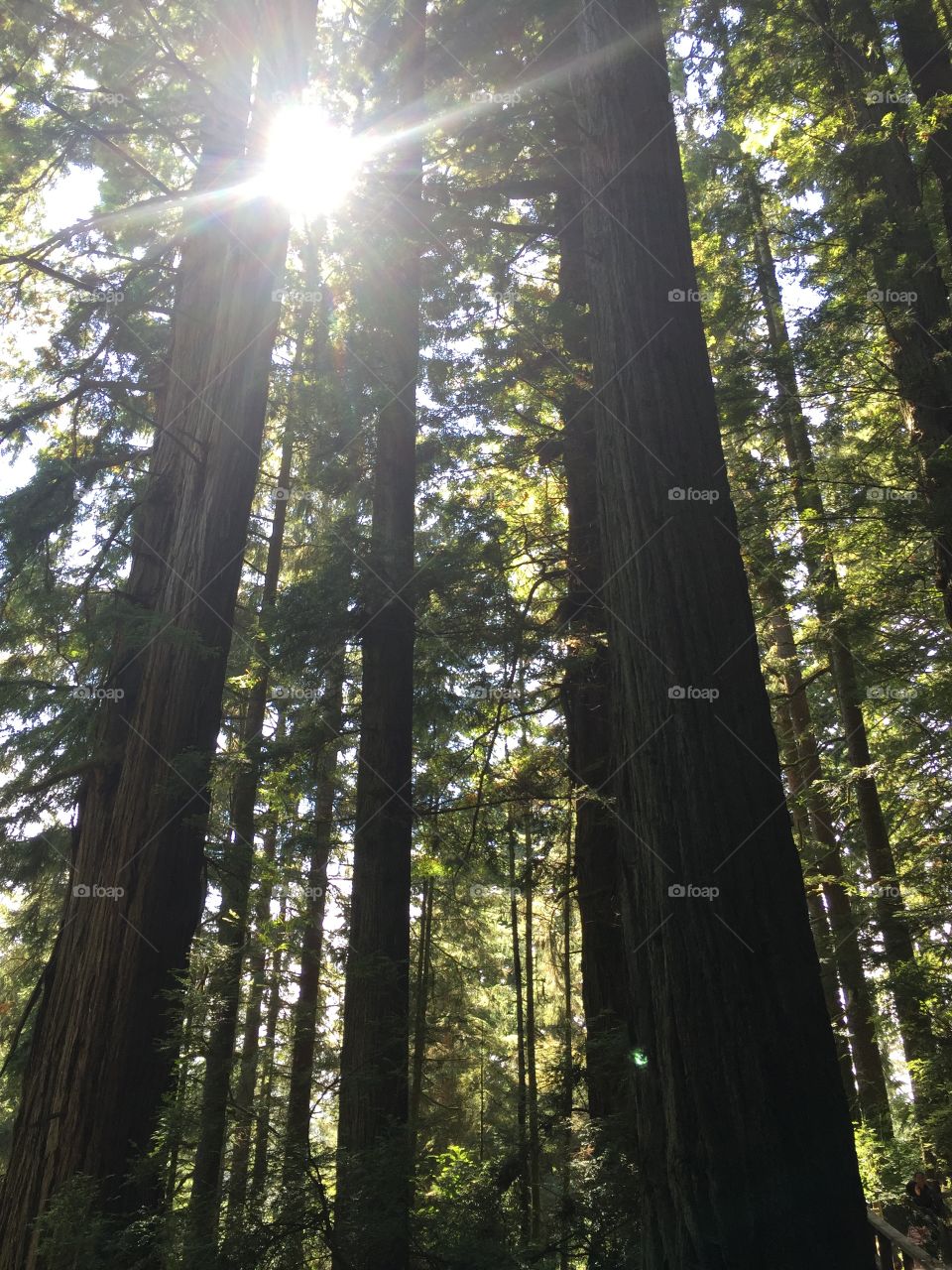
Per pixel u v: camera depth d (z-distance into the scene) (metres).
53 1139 7.23
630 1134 6.31
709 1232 3.09
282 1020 12.46
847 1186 3.10
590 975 9.06
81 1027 7.56
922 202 9.62
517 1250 6.48
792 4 10.06
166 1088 7.52
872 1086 12.29
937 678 10.04
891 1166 10.22
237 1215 6.07
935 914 9.67
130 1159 7.13
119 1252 6.21
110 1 9.97
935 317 8.82
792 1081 3.19
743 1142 3.12
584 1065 8.08
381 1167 6.38
